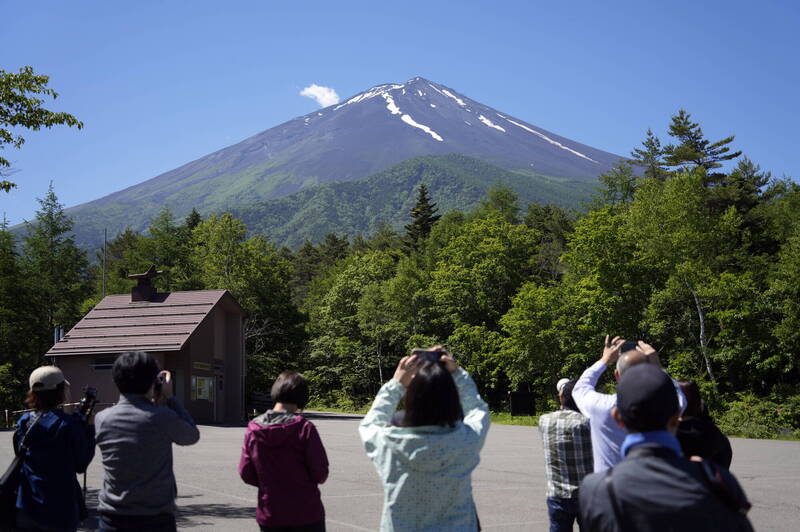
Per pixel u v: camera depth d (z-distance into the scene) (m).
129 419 4.86
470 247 70.62
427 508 3.62
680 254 48.06
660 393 2.93
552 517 6.37
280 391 5.29
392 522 3.65
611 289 50.97
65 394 5.51
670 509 2.70
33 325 57.97
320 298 108.06
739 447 27.09
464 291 66.94
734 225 49.03
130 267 83.88
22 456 5.29
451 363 4.00
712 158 75.94
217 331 42.72
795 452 24.16
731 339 45.47
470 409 3.93
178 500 11.81
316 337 87.62
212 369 41.41
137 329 39.38
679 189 49.84
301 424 5.14
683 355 47.00
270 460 5.06
